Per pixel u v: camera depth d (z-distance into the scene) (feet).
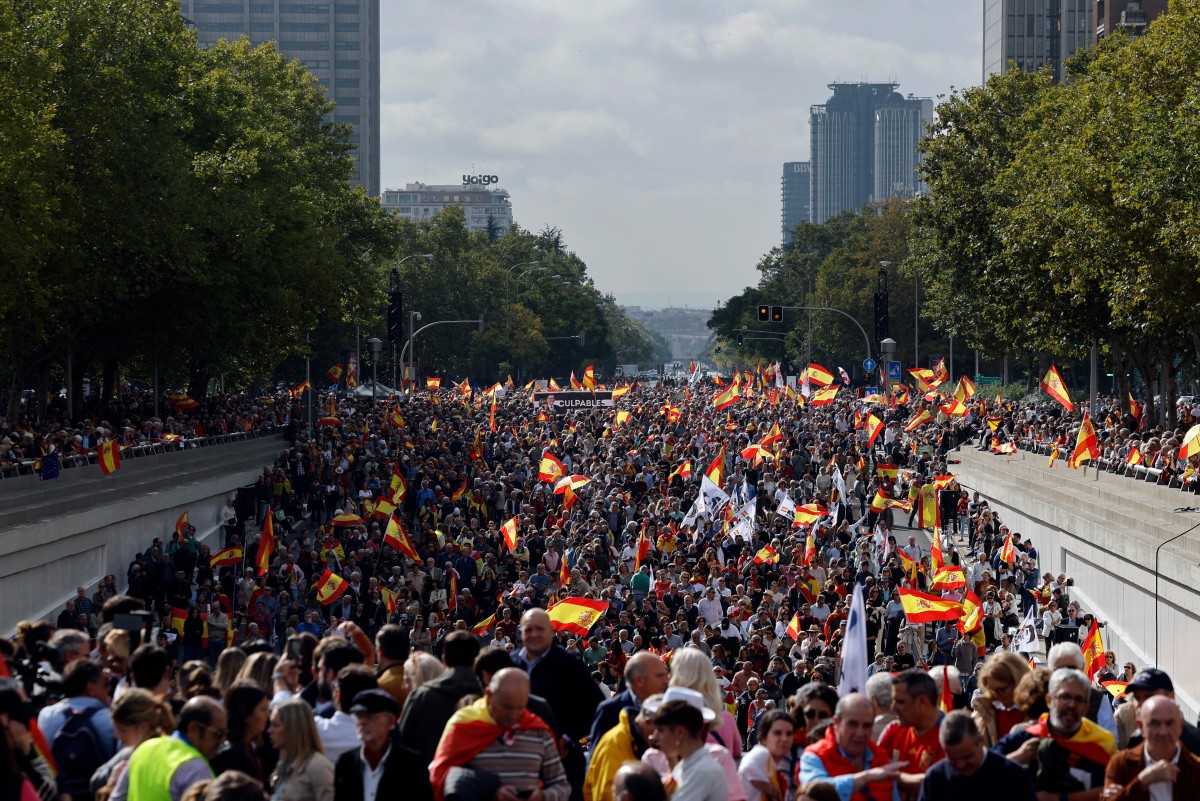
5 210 123.03
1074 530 116.67
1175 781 29.81
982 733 33.91
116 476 127.24
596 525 112.88
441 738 31.42
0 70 125.18
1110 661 80.94
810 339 427.74
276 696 34.45
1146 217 123.85
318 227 219.20
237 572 115.34
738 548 113.80
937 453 202.39
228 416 197.06
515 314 500.74
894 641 94.27
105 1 157.89
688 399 318.86
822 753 30.40
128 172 156.76
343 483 153.48
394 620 89.04
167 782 28.63
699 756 28.71
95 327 171.53
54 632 38.06
